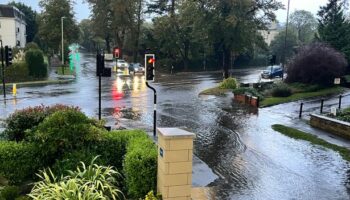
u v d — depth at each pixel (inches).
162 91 1379.2
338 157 566.9
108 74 634.8
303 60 1364.4
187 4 1772.9
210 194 395.9
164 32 2466.8
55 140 349.4
